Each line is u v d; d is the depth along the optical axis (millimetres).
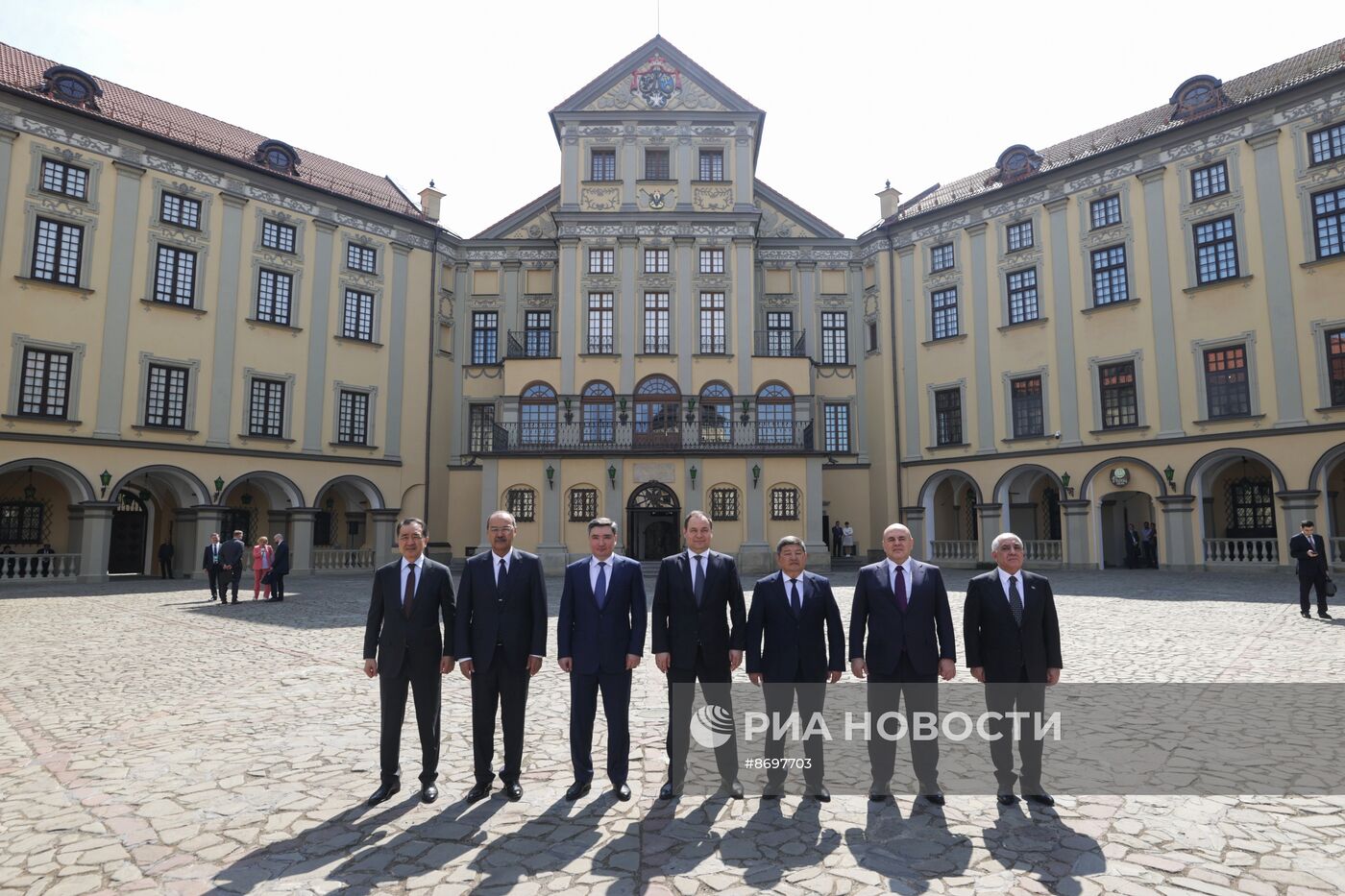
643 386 31594
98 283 24734
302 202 29719
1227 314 24078
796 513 29703
